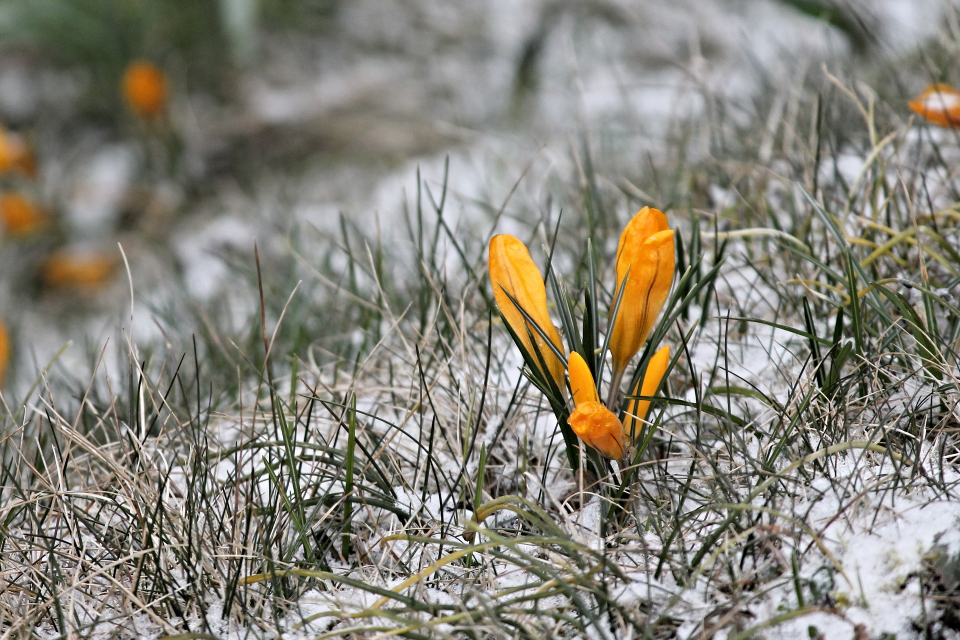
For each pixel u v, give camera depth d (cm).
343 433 103
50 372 148
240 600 95
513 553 96
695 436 99
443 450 101
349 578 96
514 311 96
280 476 98
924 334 98
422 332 110
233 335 128
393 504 99
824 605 93
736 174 120
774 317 106
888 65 148
